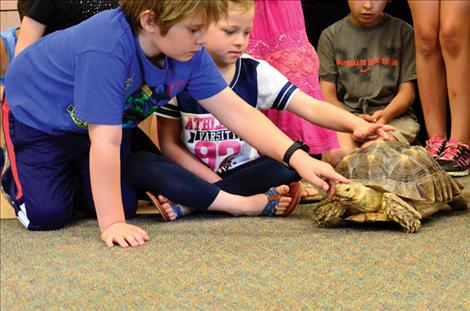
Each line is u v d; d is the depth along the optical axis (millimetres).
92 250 1335
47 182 1561
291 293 1063
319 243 1332
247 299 1048
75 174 1652
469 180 2014
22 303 1075
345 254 1250
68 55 1450
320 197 1782
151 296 1077
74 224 1615
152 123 2123
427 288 1066
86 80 1350
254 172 1661
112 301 1066
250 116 1504
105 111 1346
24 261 1284
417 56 2268
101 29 1361
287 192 1646
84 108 1352
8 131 1604
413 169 1460
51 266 1245
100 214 1399
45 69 1497
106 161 1366
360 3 2340
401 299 1025
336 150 2092
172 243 1365
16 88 1556
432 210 1479
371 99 2385
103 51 1340
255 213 1616
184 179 1596
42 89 1507
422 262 1191
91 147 1374
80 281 1159
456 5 2107
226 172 1739
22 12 1747
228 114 1505
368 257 1229
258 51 1920
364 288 1074
